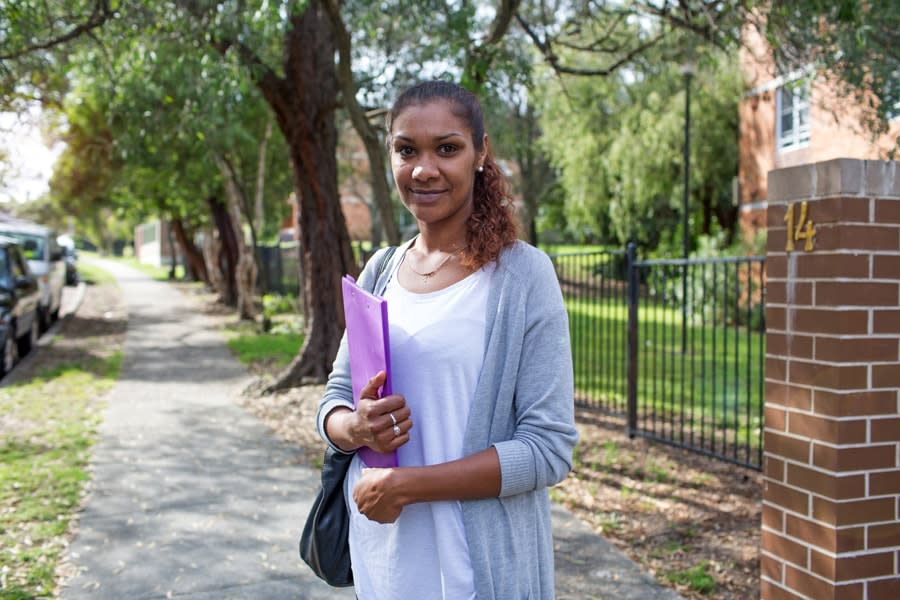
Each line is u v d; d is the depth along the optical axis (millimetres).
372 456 1639
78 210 23875
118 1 5688
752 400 8305
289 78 8555
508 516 1561
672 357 6324
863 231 2688
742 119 17672
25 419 7402
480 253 1610
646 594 3604
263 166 16297
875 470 2742
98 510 4809
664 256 22312
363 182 26562
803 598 2852
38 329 13719
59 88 7078
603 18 8234
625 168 18672
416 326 1604
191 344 13203
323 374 8984
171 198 19922
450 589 1535
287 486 5316
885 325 2736
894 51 5852
